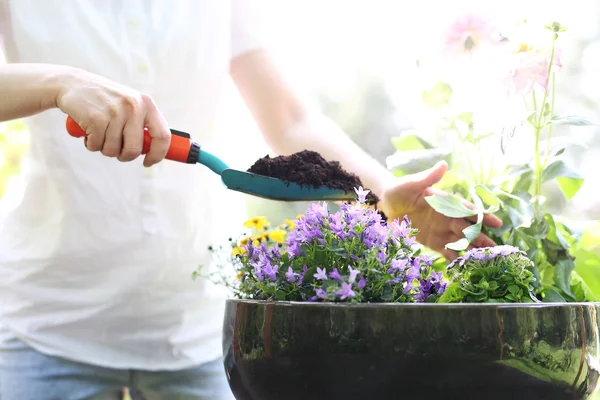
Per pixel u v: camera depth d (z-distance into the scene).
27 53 1.26
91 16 1.27
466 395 0.69
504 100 1.15
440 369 0.68
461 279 0.84
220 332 1.40
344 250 0.81
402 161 1.23
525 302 0.76
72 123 0.95
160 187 1.29
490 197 1.10
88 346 1.29
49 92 0.96
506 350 0.68
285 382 0.73
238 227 1.47
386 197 1.17
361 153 1.29
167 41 1.29
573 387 0.73
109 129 0.92
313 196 0.97
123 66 1.28
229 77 1.42
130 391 1.37
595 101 4.56
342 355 0.70
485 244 1.11
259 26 1.38
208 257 1.36
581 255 1.17
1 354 1.29
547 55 1.06
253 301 0.77
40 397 1.26
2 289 1.30
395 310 0.69
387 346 0.68
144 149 0.95
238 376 0.79
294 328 0.72
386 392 0.69
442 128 1.28
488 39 1.09
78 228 1.27
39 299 1.27
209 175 1.36
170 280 1.32
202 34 1.33
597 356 0.77
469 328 0.68
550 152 1.20
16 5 1.24
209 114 1.36
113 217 1.27
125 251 1.28
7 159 3.16
